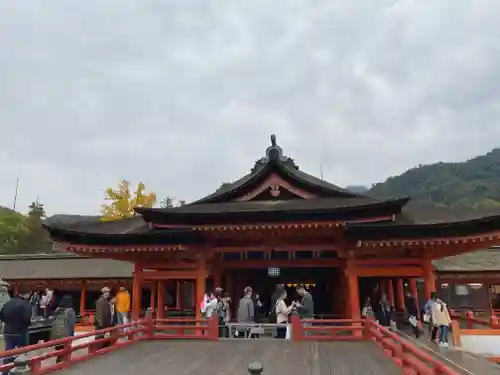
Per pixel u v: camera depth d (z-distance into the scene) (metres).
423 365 10.40
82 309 35.78
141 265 21.80
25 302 12.83
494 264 33.91
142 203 58.91
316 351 15.17
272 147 24.22
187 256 21.88
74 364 13.02
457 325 18.08
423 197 158.75
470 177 156.88
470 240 18.19
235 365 12.74
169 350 15.72
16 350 10.43
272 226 19.78
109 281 36.66
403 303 29.19
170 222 20.88
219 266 23.62
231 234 21.17
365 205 19.34
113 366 12.76
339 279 25.20
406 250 20.14
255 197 24.09
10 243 80.38
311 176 26.19
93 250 20.67
